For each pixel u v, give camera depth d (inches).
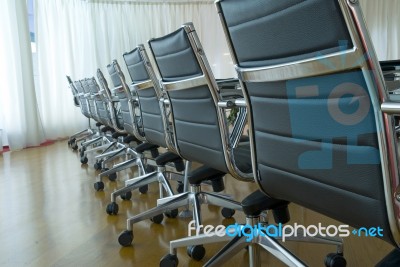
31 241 71.3
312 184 32.0
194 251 59.6
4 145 195.5
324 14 25.3
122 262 60.9
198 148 56.2
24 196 103.9
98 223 79.9
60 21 223.5
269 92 34.6
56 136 223.5
